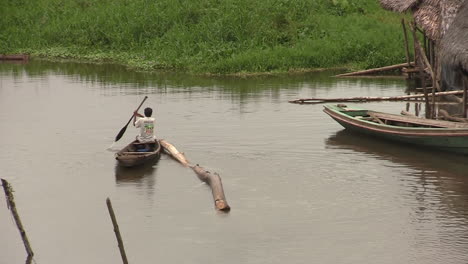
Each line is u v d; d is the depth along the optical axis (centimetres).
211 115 2433
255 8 4019
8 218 1498
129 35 4141
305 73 3422
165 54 3775
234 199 1593
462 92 2152
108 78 3334
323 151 1969
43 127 2292
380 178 1728
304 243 1350
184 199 1600
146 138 1953
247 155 1939
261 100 2697
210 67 3447
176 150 1953
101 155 1962
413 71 3083
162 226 1445
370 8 4347
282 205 1552
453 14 2358
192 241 1367
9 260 1293
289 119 2361
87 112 2519
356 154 1938
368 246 1333
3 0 4838
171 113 2472
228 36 3838
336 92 2858
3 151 2005
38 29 4512
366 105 2584
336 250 1316
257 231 1409
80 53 4172
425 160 1872
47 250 1337
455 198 1580
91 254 1316
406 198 1584
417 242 1347
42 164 1880
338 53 3612
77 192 1656
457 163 1839
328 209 1524
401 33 3769
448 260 1266
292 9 4091
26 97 2839
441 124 1961
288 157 1917
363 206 1539
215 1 4222
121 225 1452
